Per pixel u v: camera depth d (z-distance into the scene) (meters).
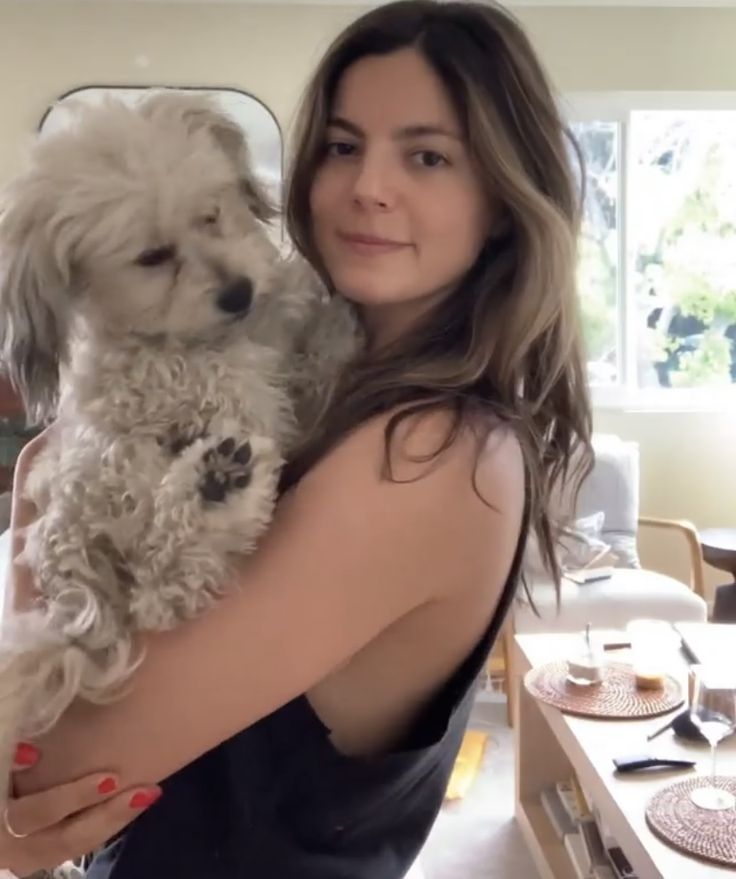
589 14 4.28
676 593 3.46
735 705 2.13
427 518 0.99
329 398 1.14
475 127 1.11
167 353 1.11
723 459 4.52
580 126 4.41
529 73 1.15
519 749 2.94
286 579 0.96
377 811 1.08
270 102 4.23
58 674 0.98
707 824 1.96
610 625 3.40
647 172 4.48
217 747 1.07
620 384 4.53
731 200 4.50
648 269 4.53
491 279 1.15
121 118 1.20
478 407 1.05
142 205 1.15
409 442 1.00
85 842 0.95
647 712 2.44
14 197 1.18
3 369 1.24
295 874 1.05
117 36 4.18
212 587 0.97
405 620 1.04
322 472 1.01
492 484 1.02
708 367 4.55
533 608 1.38
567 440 1.25
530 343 1.14
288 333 1.24
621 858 2.42
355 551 0.97
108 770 0.96
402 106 1.12
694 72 4.32
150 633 0.97
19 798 0.96
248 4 4.18
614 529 3.97
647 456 4.52
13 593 1.12
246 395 1.08
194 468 1.00
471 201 1.14
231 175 1.24
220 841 1.05
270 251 1.28
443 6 1.15
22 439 3.57
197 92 1.32
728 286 4.52
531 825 2.82
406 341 1.17
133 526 1.01
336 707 1.07
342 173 1.16
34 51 4.18
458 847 2.84
